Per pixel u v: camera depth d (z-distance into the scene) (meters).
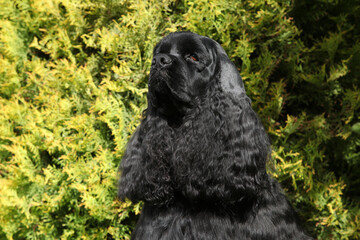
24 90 4.05
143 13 3.57
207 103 2.37
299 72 4.01
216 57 2.47
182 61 2.33
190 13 3.56
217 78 2.44
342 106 4.04
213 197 2.27
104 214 3.50
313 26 4.16
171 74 2.24
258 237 2.25
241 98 2.45
